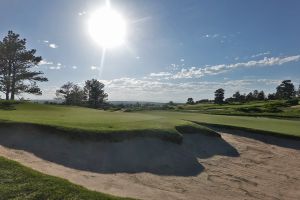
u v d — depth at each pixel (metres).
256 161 22.47
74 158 16.16
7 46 67.00
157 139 19.70
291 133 28.84
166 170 17.45
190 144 22.62
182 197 14.03
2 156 13.52
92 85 120.06
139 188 14.21
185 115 41.66
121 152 17.58
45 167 14.34
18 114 25.72
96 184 13.65
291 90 163.75
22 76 68.00
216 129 30.75
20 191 10.89
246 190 16.53
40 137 17.34
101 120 22.88
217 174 18.55
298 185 18.34
